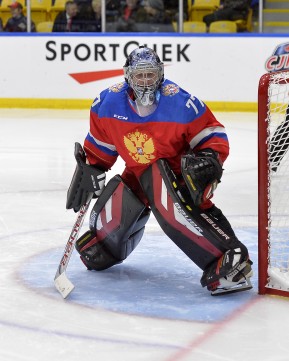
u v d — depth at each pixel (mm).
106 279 5680
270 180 5121
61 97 17516
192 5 17500
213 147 5230
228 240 5199
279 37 16609
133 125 5270
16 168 10789
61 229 7246
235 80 16922
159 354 4227
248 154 11992
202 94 17094
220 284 5160
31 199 8672
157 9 17469
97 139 5562
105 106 5348
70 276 5758
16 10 17781
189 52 16969
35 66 17469
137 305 5074
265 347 4324
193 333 4543
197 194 5047
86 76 17359
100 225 5715
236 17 17469
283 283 5156
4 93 17688
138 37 17094
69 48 17312
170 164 5457
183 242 5359
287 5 17734
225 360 4145
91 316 4855
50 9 17797
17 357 4195
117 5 17547
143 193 5633
